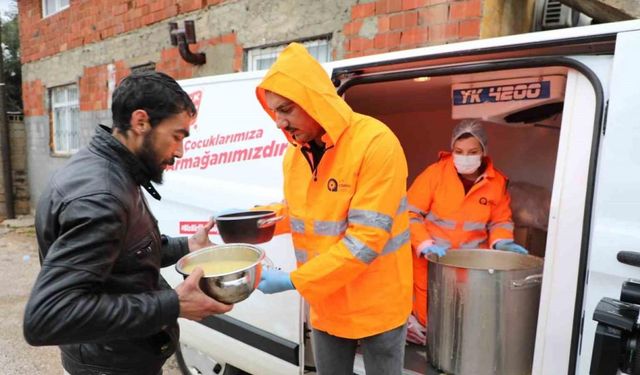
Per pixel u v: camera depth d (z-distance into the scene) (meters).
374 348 1.83
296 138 1.70
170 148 1.36
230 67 5.16
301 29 4.40
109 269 1.21
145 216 1.42
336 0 4.09
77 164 1.29
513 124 3.02
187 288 1.28
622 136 1.52
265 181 2.42
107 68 6.81
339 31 4.10
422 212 2.85
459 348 2.23
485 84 2.35
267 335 2.36
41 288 1.11
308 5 4.31
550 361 1.75
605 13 3.21
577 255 1.68
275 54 4.79
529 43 1.75
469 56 1.91
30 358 3.41
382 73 2.16
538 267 2.15
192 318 1.32
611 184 1.54
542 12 4.18
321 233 1.73
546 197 3.15
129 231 1.32
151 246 1.42
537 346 1.78
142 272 1.39
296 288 1.65
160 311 1.22
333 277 1.61
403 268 1.80
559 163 1.73
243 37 4.96
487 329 2.15
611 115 1.54
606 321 1.17
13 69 15.51
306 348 2.33
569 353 1.69
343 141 1.65
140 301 1.21
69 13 7.44
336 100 1.63
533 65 1.77
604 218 1.55
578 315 1.63
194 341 2.80
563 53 1.75
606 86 1.63
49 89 8.41
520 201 3.21
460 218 2.78
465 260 2.62
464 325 2.20
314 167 1.74
